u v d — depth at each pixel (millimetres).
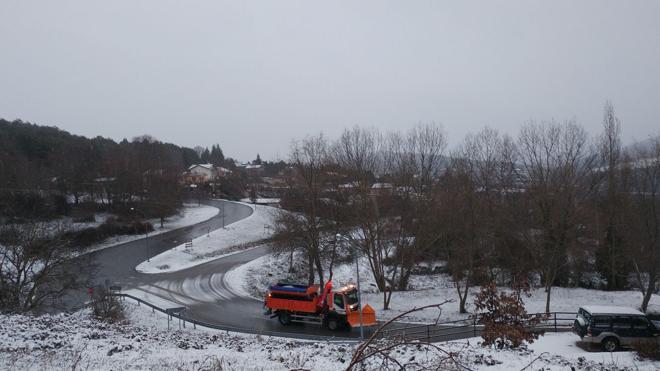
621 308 22203
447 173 53719
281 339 23312
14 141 98062
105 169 91562
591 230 40438
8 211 58719
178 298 39031
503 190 52906
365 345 7367
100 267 49750
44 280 30969
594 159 44156
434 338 26062
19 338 15859
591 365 15508
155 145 133375
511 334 16828
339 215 43969
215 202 114250
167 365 13016
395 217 43562
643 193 37500
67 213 75312
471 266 35469
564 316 30453
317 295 29391
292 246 43812
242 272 49469
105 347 15781
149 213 84062
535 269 40969
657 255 31766
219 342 19922
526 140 48250
